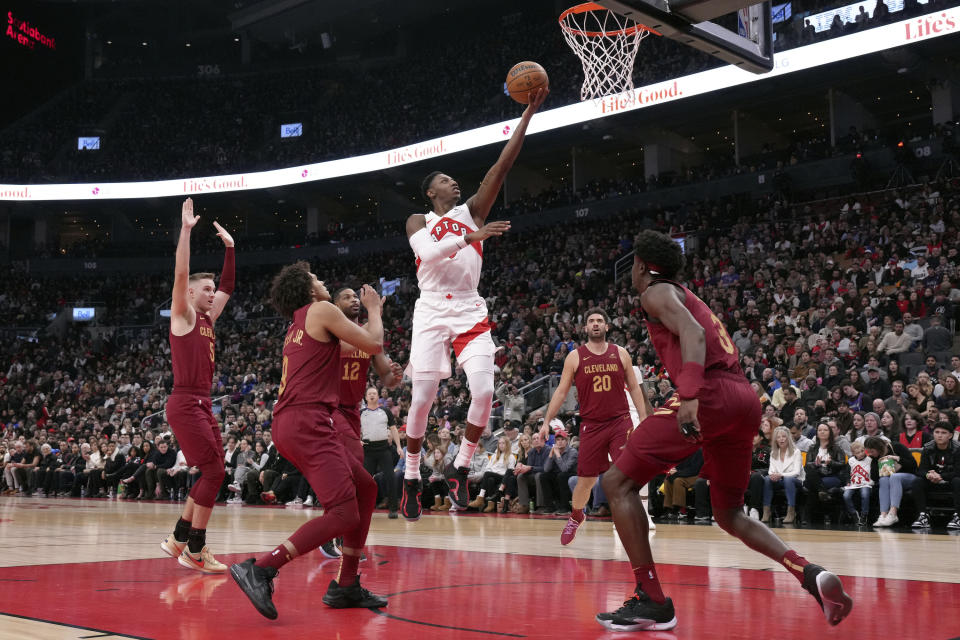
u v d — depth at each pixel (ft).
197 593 12.59
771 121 86.99
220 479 15.56
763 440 32.81
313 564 17.44
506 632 9.26
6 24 115.14
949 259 49.32
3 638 8.85
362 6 107.34
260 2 110.52
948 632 9.21
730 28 20.95
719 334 10.30
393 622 9.97
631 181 86.07
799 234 63.57
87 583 13.69
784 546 10.04
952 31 56.90
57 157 113.19
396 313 79.41
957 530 27.25
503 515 35.55
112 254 111.55
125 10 121.29
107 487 55.26
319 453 10.98
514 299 72.95
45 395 86.17
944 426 28.14
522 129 15.07
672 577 14.28
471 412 15.31
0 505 43.29
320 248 104.22
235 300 101.71
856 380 37.24
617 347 20.80
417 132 96.58
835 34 62.44
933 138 66.28
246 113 116.78
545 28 100.32
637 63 77.66
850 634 9.10
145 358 88.94
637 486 10.11
